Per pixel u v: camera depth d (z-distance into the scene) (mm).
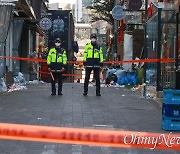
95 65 14242
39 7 31000
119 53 31969
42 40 37750
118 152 6469
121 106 11531
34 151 6465
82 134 4062
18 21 20328
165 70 13570
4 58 15188
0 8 14461
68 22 38719
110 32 42750
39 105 11430
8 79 16766
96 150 6566
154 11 14812
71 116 9641
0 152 6379
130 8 22703
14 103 11797
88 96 14148
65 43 38625
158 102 12414
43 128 4062
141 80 19594
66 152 6430
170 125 8117
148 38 16969
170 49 14086
